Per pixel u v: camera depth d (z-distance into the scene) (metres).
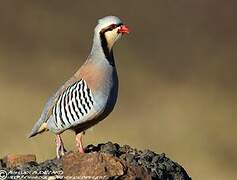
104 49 10.34
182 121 22.59
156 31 31.64
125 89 25.14
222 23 32.56
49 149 16.52
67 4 32.09
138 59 28.05
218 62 28.48
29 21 30.33
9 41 28.34
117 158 9.38
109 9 32.56
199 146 20.94
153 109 23.44
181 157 20.16
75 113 10.15
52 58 27.09
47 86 24.31
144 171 9.39
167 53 29.20
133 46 29.33
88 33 29.72
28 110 21.69
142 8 33.38
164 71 27.27
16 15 30.62
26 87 23.78
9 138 18.56
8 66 25.62
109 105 10.30
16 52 27.34
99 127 20.83
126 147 10.41
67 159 9.39
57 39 29.09
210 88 25.66
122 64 27.41
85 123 10.27
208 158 20.23
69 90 10.21
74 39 29.03
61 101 10.24
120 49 28.77
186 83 25.91
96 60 10.30
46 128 10.50
